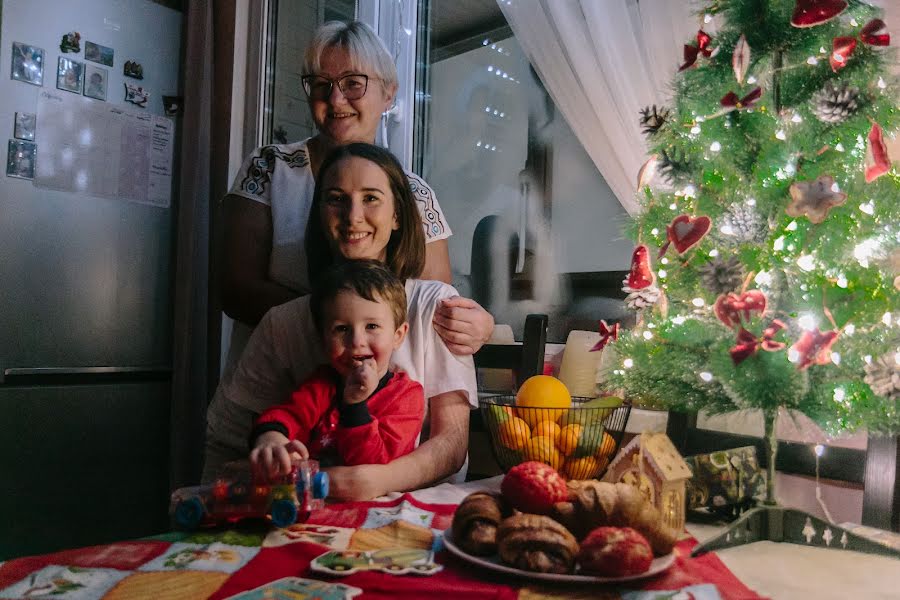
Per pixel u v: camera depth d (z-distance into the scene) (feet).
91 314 7.41
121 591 1.72
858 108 2.52
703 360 2.83
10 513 6.66
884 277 2.51
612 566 1.80
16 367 6.86
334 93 4.84
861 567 2.14
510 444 2.85
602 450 2.84
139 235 7.86
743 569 2.09
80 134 7.40
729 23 2.90
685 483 2.58
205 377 8.11
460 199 8.50
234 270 5.03
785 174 2.70
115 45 7.74
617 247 7.50
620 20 5.64
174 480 7.76
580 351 5.41
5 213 6.83
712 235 2.85
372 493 2.85
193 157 8.16
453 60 8.21
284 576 1.87
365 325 3.03
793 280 2.64
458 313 3.56
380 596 1.74
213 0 8.64
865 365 2.39
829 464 3.45
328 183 3.54
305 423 2.99
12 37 6.95
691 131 2.99
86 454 7.20
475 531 1.98
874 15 2.75
